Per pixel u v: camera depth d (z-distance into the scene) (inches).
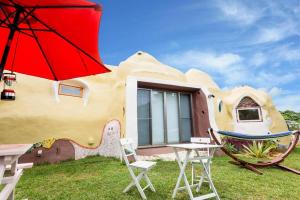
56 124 348.2
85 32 118.0
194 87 433.4
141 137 376.8
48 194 180.9
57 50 135.0
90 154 377.4
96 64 129.0
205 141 221.6
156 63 465.1
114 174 246.8
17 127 308.5
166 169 267.6
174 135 413.4
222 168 281.3
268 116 560.1
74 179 228.5
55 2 108.8
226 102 579.8
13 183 110.1
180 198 169.3
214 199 168.9
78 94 398.0
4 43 138.9
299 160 359.6
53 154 334.6
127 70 416.2
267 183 211.2
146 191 186.1
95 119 394.0
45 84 358.9
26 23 128.3
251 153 411.5
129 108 344.2
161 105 410.0
